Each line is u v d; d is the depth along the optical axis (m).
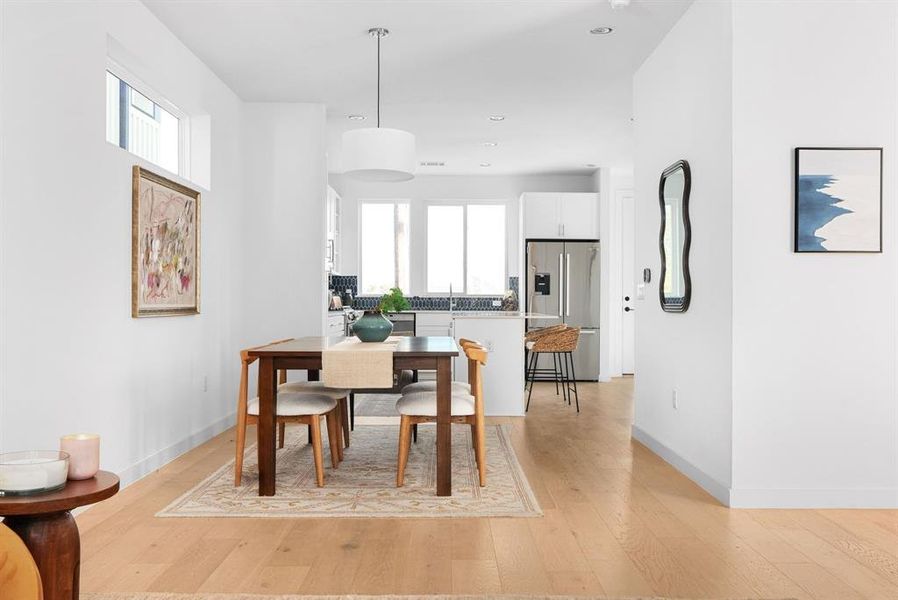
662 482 3.95
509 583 2.49
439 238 9.71
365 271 9.69
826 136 3.46
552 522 3.21
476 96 5.91
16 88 2.79
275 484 3.82
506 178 9.70
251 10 4.12
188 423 4.78
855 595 2.41
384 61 5.02
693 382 4.01
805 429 3.47
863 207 3.45
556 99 5.98
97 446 1.89
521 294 9.34
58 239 3.10
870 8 3.47
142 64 4.08
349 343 4.32
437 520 3.23
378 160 4.31
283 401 3.78
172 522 3.17
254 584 2.47
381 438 5.25
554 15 4.20
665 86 4.52
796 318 3.46
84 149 3.33
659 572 2.61
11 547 1.61
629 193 9.78
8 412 2.75
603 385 8.77
